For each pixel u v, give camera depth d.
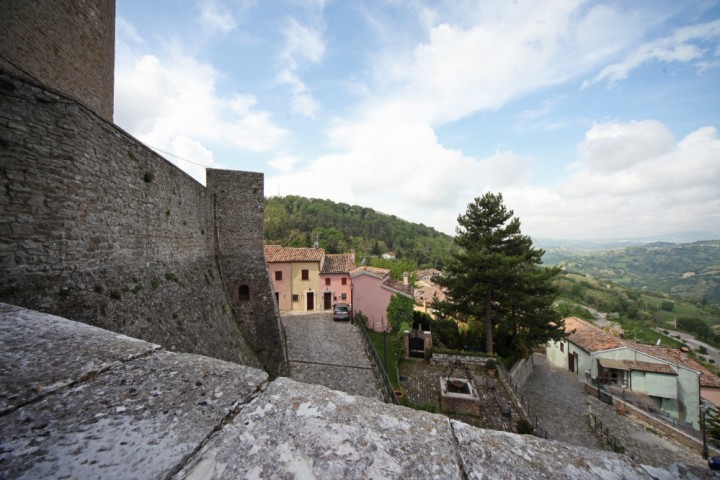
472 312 20.69
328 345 17.91
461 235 22.22
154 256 7.68
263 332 13.06
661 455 14.80
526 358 24.20
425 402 14.52
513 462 1.32
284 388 1.74
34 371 1.71
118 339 2.30
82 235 5.11
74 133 4.92
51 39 6.87
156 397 1.55
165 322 7.21
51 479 0.99
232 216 13.16
